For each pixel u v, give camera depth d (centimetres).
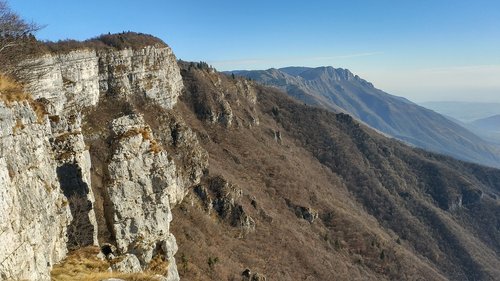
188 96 16388
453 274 16388
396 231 17788
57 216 2639
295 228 12800
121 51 11581
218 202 10938
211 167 12069
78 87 9769
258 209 12081
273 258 10462
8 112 2212
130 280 2545
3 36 3922
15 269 2003
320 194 16262
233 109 18350
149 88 12394
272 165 15888
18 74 3966
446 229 18438
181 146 11562
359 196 19262
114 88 11344
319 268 11175
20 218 2133
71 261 2644
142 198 3122
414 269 13750
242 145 16038
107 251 2936
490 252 18562
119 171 3044
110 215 3044
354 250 13675
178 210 9462
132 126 3238
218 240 9712
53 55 8894
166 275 3022
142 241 3061
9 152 2144
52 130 2903
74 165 2928
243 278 8650
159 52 13300
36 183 2395
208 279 7844
